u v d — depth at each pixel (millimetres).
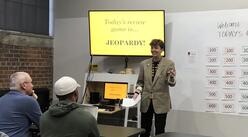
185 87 4941
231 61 4629
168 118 5062
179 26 4969
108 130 3123
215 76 4738
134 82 5020
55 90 2412
